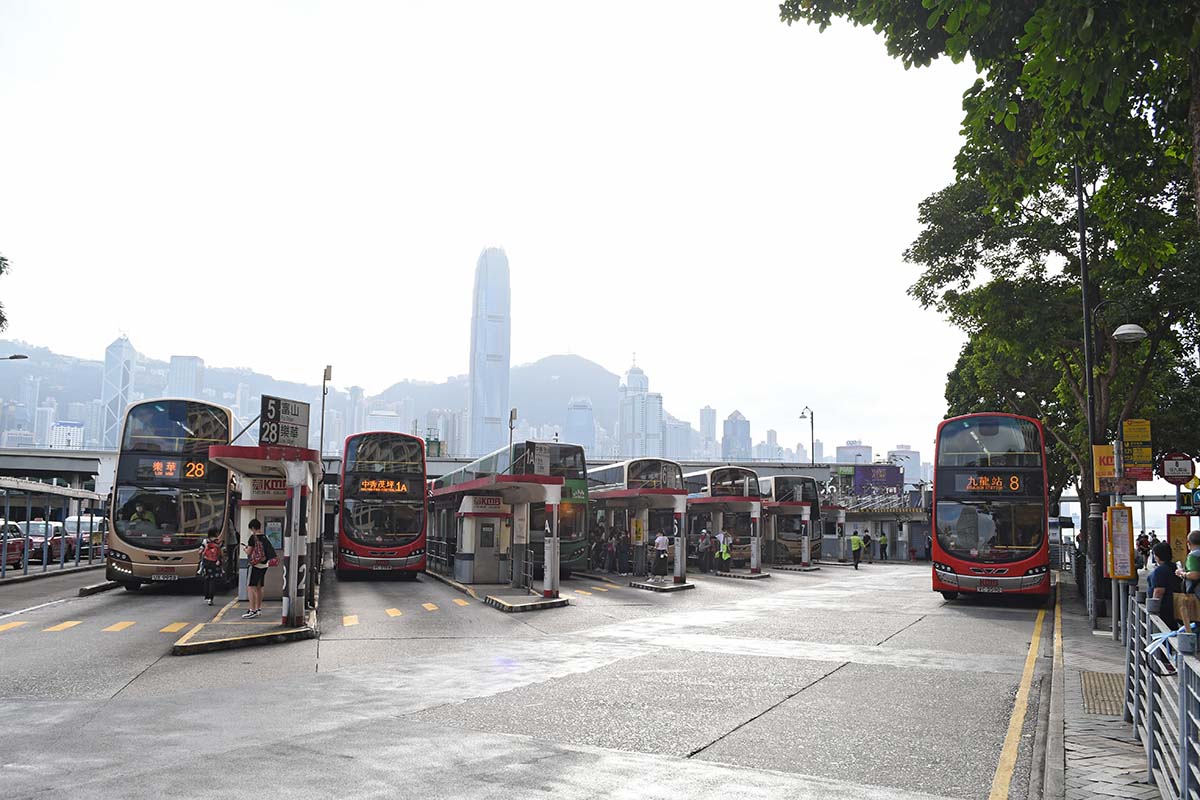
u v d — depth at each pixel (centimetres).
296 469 1662
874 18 1137
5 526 2831
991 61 1076
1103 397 2394
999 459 2364
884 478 6712
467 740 812
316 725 869
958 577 2327
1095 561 1853
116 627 1702
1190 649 532
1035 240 2328
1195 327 2255
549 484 2336
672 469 3581
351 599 2394
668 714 944
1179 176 1332
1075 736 825
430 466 6531
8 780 664
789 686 1122
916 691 1099
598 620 1911
